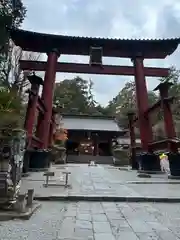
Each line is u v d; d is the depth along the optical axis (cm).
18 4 1806
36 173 1052
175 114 3102
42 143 1280
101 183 805
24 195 413
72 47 1566
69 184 731
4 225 340
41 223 353
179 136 2506
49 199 529
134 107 4441
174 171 1006
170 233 314
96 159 2675
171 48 1594
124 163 2103
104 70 1561
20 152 453
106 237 295
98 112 5100
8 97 515
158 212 436
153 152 1301
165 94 1155
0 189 406
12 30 1454
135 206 489
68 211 433
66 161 2500
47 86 1401
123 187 715
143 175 1051
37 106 1099
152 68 1591
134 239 289
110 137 3167
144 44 1564
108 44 1555
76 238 289
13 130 450
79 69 1542
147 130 1377
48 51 1538
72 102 4862
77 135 3197
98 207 473
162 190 663
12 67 2022
